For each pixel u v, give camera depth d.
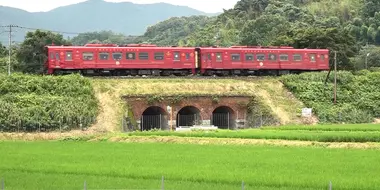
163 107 81.69
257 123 83.56
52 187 35.72
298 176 37.25
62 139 66.12
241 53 93.31
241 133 64.62
